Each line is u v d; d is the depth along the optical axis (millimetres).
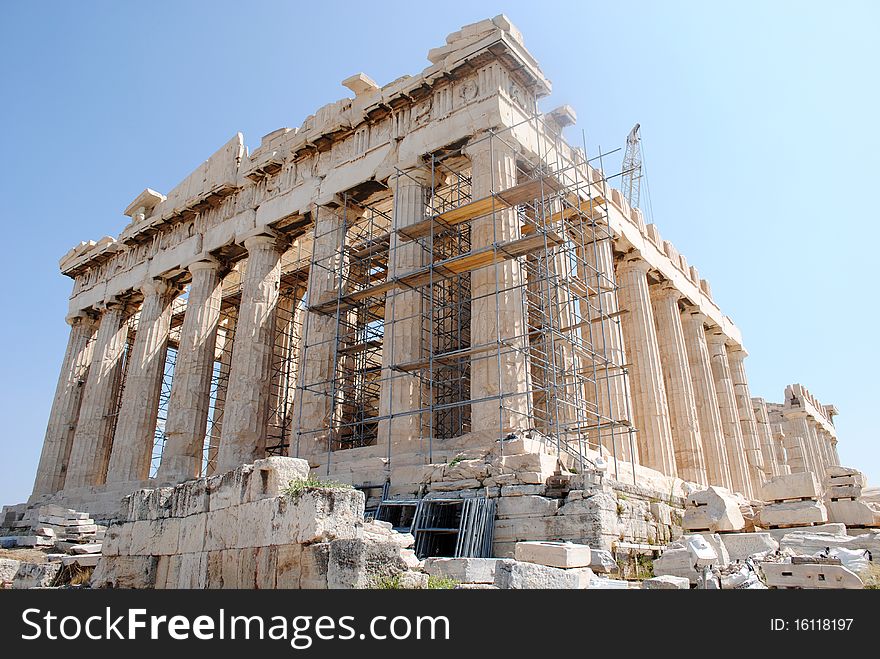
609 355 24453
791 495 16453
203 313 30953
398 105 25578
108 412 34750
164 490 13992
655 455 26266
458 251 25078
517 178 23859
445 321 26312
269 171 29906
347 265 26234
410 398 21453
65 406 36875
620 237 28344
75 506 30297
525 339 19953
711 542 14078
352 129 26969
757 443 37594
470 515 15266
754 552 13789
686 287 34094
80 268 39344
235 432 26281
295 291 36969
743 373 39312
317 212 26766
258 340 27719
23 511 31172
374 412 30172
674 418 30266
